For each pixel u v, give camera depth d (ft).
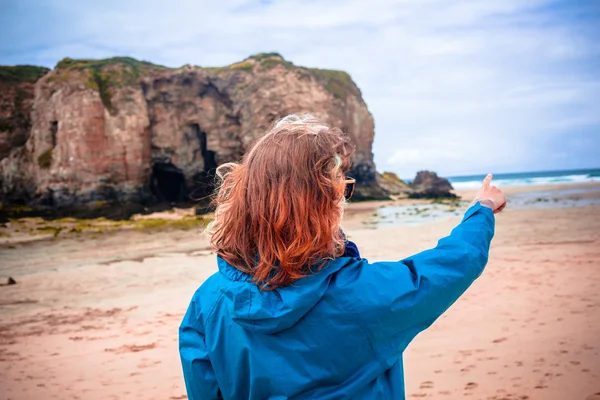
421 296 4.04
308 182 4.17
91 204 106.22
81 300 36.70
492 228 4.60
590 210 80.69
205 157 127.13
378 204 126.52
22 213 103.91
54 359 23.45
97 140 107.86
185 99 121.49
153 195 114.73
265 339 4.12
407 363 19.19
